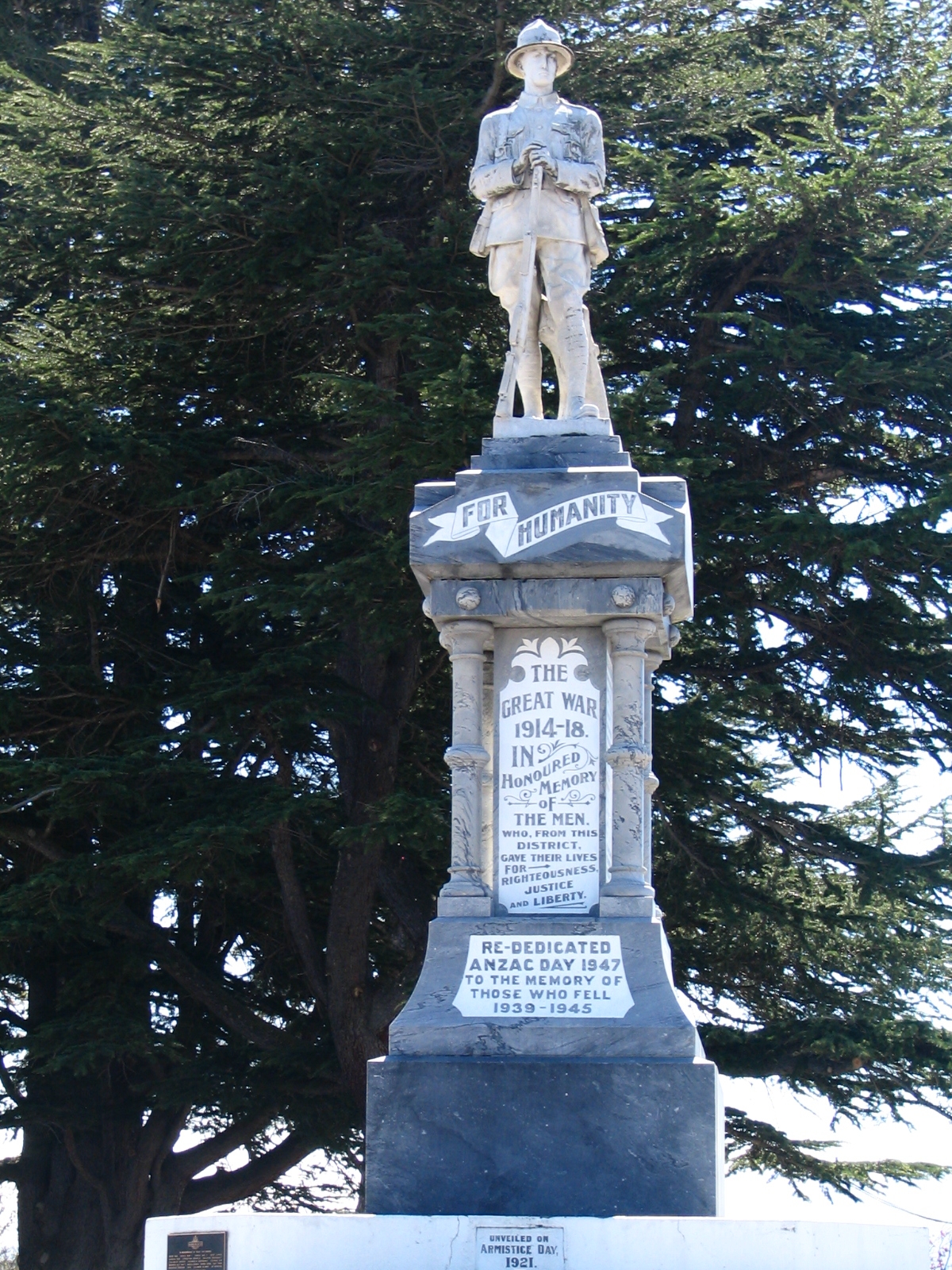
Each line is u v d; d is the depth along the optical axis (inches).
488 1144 339.0
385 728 807.7
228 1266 318.7
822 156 869.8
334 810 786.2
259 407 871.7
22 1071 837.2
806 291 807.7
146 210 781.3
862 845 782.5
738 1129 780.6
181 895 903.1
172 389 852.0
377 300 801.6
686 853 792.9
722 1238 311.1
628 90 808.9
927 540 723.4
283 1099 818.2
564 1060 343.9
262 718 778.2
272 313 812.0
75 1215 871.1
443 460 696.4
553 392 708.0
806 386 799.7
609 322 802.2
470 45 793.6
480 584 378.3
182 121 834.2
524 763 376.5
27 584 831.7
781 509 744.3
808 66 872.3
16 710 765.3
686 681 824.9
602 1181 335.3
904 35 861.2
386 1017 783.1
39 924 760.3
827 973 843.4
